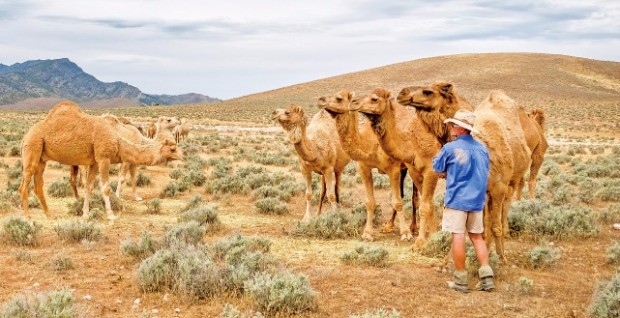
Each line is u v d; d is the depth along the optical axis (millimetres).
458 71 164500
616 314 6336
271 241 9797
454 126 7605
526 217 11562
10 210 13406
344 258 9000
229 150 38375
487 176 7496
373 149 10453
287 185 18625
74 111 12609
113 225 12000
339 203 14977
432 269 8711
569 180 21734
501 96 10273
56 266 8242
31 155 12273
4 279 7770
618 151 39781
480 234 7621
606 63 186000
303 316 6566
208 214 12164
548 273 8602
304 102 136750
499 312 6750
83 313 6281
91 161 12828
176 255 7949
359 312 6691
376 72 175000
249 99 156250
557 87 143500
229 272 7531
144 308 6785
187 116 93750
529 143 13258
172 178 21594
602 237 11320
